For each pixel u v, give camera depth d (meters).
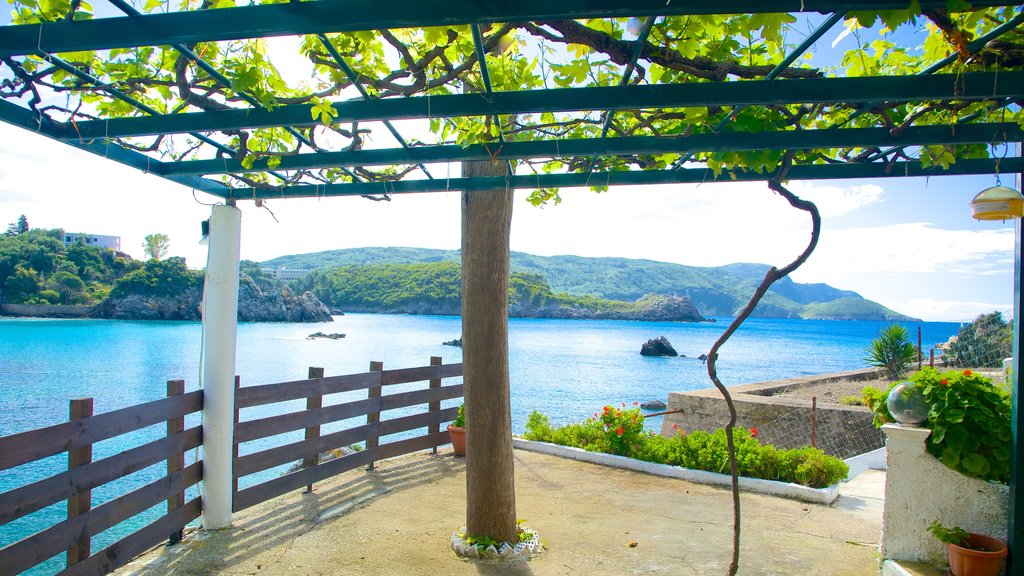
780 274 3.11
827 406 10.36
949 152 3.63
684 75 2.98
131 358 41.31
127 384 28.53
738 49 3.10
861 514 5.84
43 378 29.91
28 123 3.24
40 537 3.52
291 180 4.89
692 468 7.08
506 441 4.86
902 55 3.68
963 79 2.51
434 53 2.88
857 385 15.10
